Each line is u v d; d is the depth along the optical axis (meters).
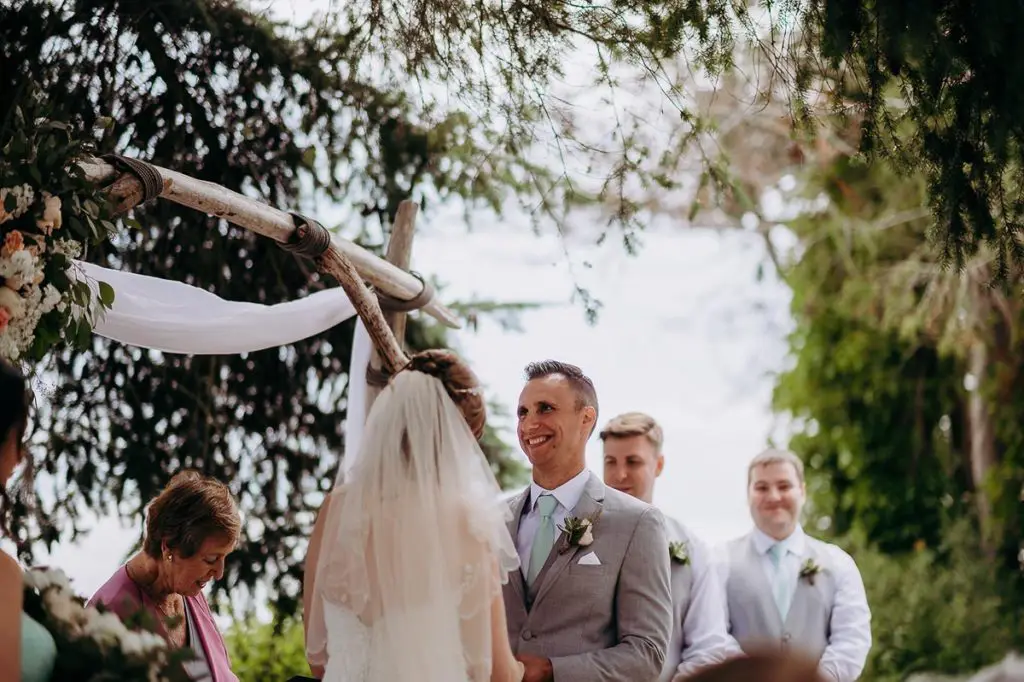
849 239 10.41
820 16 4.09
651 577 3.76
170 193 3.92
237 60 5.82
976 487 10.62
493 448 7.28
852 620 5.00
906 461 10.84
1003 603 9.99
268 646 7.22
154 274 6.06
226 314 4.44
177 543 3.49
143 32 5.46
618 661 3.59
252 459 6.60
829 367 11.04
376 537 3.04
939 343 10.08
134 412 6.19
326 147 6.06
